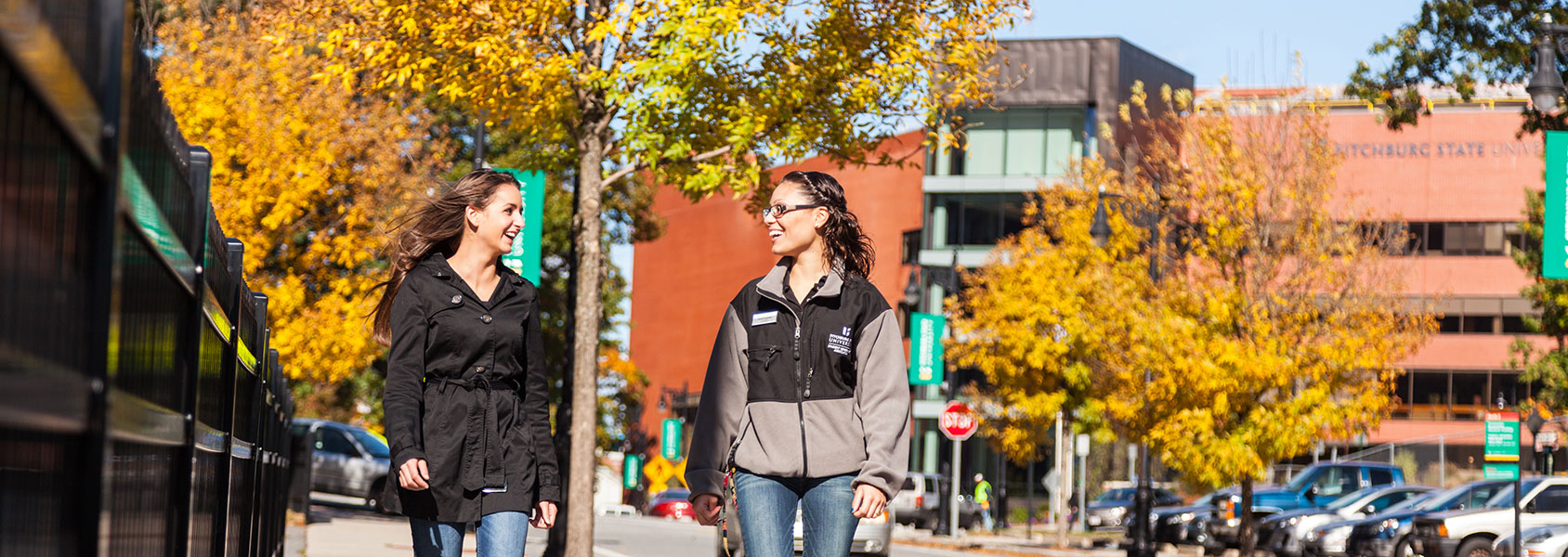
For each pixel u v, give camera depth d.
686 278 74.69
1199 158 21.02
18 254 1.77
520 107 13.23
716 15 12.36
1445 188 58.84
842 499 4.73
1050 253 29.19
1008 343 29.20
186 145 3.52
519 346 4.85
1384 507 26.03
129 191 2.49
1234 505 28.30
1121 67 54.31
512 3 12.65
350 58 13.12
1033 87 55.16
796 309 4.74
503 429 4.77
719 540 4.94
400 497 4.63
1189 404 19.92
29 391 1.84
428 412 4.67
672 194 76.69
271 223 21.78
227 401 5.15
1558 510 20.91
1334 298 20.56
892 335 4.79
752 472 4.72
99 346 2.27
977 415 31.38
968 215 55.97
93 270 2.25
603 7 13.61
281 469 10.93
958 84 14.17
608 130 14.30
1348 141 59.81
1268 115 21.00
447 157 27.41
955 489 31.14
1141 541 25.48
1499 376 57.53
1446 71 23.73
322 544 16.06
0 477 1.80
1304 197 20.44
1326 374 20.05
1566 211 16.39
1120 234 22.95
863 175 60.47
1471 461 50.56
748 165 13.58
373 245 22.42
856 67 13.57
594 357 13.98
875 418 4.71
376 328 5.01
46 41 1.76
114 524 2.64
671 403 74.00
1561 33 17.20
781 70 13.24
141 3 24.80
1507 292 57.84
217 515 5.09
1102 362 22.19
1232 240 20.12
